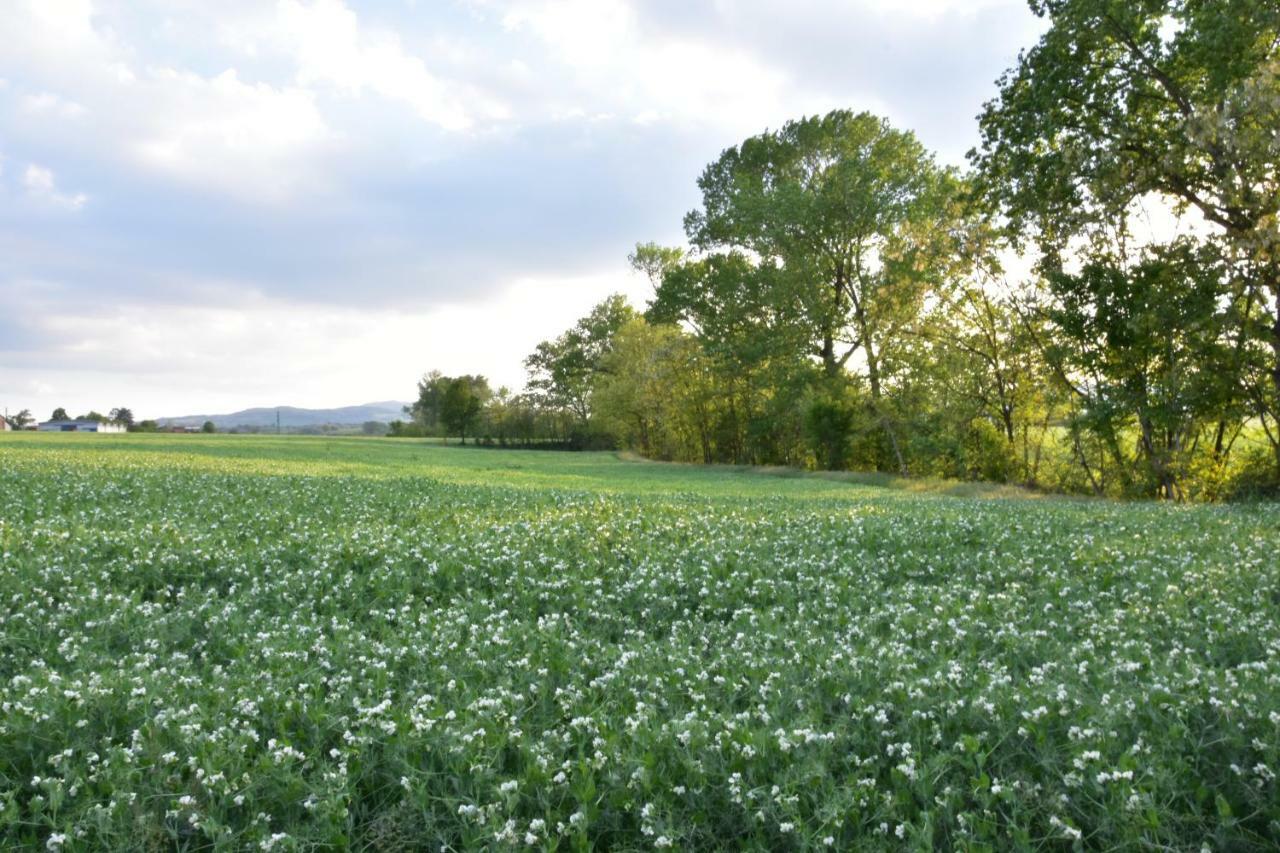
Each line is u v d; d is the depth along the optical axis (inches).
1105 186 1300.4
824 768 221.1
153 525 655.1
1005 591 471.8
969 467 1907.0
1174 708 248.4
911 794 215.8
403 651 340.2
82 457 1680.6
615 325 4424.2
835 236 2263.8
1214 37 1132.5
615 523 724.0
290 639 363.3
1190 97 1273.4
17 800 223.8
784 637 371.6
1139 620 382.9
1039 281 1584.6
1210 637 349.4
